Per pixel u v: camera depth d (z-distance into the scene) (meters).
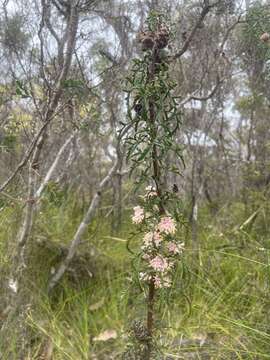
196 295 3.71
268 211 4.88
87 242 4.42
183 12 4.55
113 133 4.79
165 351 2.95
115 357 3.12
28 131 4.04
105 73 3.99
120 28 4.29
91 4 3.63
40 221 4.27
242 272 3.97
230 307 3.54
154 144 2.06
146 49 2.12
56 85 3.39
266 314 3.34
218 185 6.08
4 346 3.07
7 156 4.39
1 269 3.53
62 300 3.79
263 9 4.03
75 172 5.48
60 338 3.32
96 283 4.05
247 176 5.20
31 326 3.29
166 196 2.21
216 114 5.55
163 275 2.22
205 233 4.89
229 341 3.13
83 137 4.74
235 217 5.17
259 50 4.45
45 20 3.55
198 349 3.12
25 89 3.29
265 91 5.23
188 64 5.08
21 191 3.79
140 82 2.08
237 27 4.82
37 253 4.03
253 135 5.82
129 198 5.61
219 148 6.05
